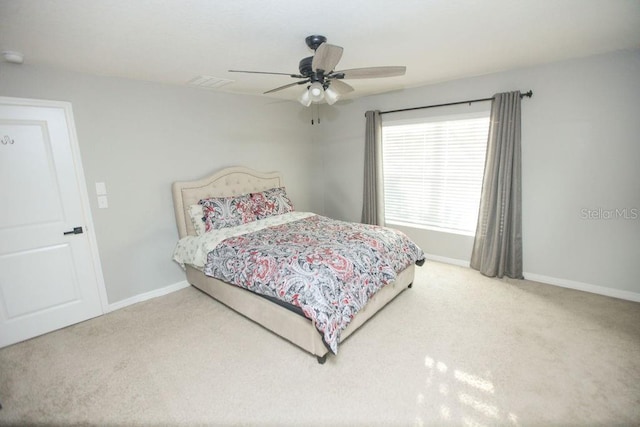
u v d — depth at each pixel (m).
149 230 3.25
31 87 2.46
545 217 3.25
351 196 4.97
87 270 2.85
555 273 3.29
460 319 2.68
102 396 1.93
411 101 4.02
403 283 3.12
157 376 2.10
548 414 1.70
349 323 2.18
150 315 2.93
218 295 3.01
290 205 4.17
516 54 2.70
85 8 1.60
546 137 3.12
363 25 1.96
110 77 2.87
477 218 3.69
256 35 2.04
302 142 4.90
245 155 4.12
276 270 2.35
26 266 2.53
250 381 2.03
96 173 2.84
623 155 2.78
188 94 3.46
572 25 2.07
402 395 1.88
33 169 2.51
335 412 1.77
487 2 1.71
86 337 2.58
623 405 1.74
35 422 1.75
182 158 3.46
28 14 1.64
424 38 2.23
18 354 2.37
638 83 2.63
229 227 3.39
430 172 4.06
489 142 3.38
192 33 1.98
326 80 2.25
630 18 1.96
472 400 1.82
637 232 2.81
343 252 2.50
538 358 2.15
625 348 2.22
